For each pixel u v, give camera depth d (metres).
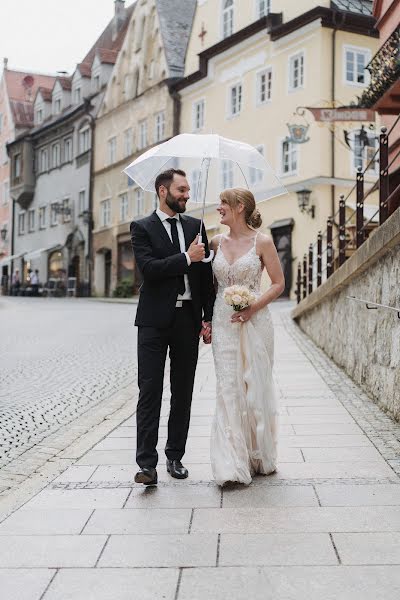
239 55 31.34
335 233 26.05
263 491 4.38
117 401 7.85
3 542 3.61
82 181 46.25
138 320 4.66
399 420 6.27
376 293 7.44
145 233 4.68
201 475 4.80
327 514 3.91
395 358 6.49
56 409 7.57
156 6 38.19
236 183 5.52
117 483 4.64
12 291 52.12
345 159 27.06
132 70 40.41
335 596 2.92
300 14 27.92
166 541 3.57
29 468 5.17
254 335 4.70
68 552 3.46
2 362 11.49
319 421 6.39
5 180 60.00
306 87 27.59
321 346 12.07
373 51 27.84
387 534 3.59
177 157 5.20
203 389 8.35
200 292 4.80
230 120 32.03
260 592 2.97
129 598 2.96
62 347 13.71
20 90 62.28
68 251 47.78
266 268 4.77
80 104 47.06
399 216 6.03
